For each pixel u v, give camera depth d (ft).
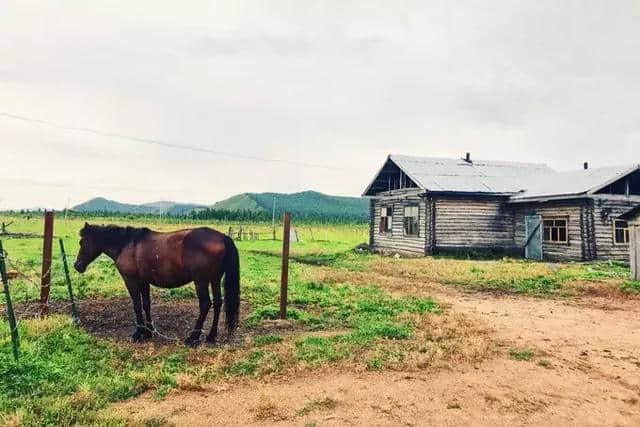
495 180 93.61
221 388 18.30
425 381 19.52
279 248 109.09
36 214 341.82
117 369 20.08
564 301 41.06
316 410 16.37
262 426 15.07
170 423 15.08
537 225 81.97
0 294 38.32
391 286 47.96
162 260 24.43
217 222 287.07
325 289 44.32
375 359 21.99
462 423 15.62
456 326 29.37
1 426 14.14
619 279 53.36
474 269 62.95
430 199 84.53
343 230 240.73
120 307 34.40
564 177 89.40
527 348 24.90
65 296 38.34
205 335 26.22
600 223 73.20
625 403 17.79
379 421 15.61
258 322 30.09
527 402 17.60
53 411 15.29
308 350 23.15
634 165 74.64
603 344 26.21
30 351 21.16
